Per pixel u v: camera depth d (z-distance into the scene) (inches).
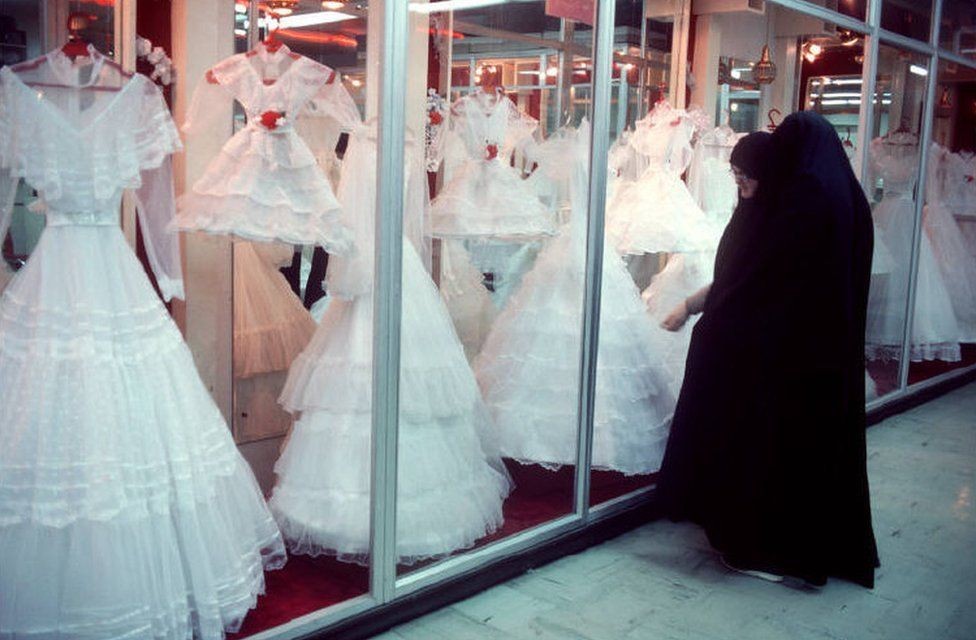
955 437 215.5
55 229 96.6
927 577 137.9
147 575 92.8
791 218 127.3
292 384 128.6
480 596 125.5
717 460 136.7
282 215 115.3
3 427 91.4
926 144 238.1
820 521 130.0
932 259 269.7
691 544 148.3
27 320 94.8
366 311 126.6
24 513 89.3
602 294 159.5
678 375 170.9
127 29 115.3
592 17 139.5
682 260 188.5
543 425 150.1
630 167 180.7
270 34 134.3
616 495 154.8
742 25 215.6
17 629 88.5
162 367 100.0
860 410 132.8
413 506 122.3
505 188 155.2
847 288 127.1
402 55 110.2
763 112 227.0
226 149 117.5
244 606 103.7
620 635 115.9
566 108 157.2
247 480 112.2
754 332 130.0
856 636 118.4
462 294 156.9
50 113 92.9
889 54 231.1
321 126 133.6
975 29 260.8
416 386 123.6
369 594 113.0
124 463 92.9
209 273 132.3
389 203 109.7
